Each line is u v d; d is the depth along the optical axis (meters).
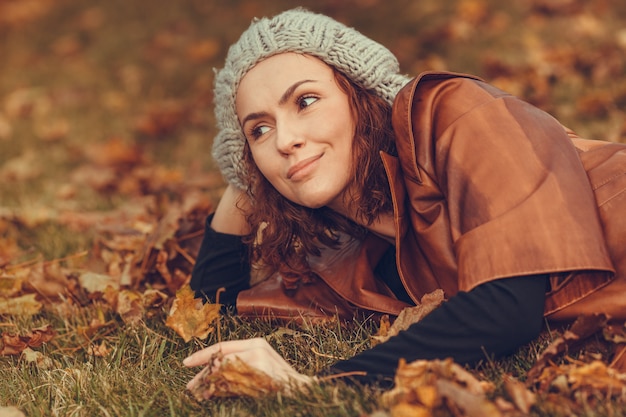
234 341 1.88
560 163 1.83
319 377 1.81
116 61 6.08
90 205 3.75
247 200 2.25
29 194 4.02
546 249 1.73
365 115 2.02
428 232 1.93
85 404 1.95
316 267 2.22
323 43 1.99
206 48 5.84
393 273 2.22
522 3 5.35
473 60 4.71
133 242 2.95
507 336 1.75
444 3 5.64
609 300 1.83
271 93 1.96
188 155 4.36
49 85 5.89
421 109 1.98
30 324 2.46
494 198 1.80
